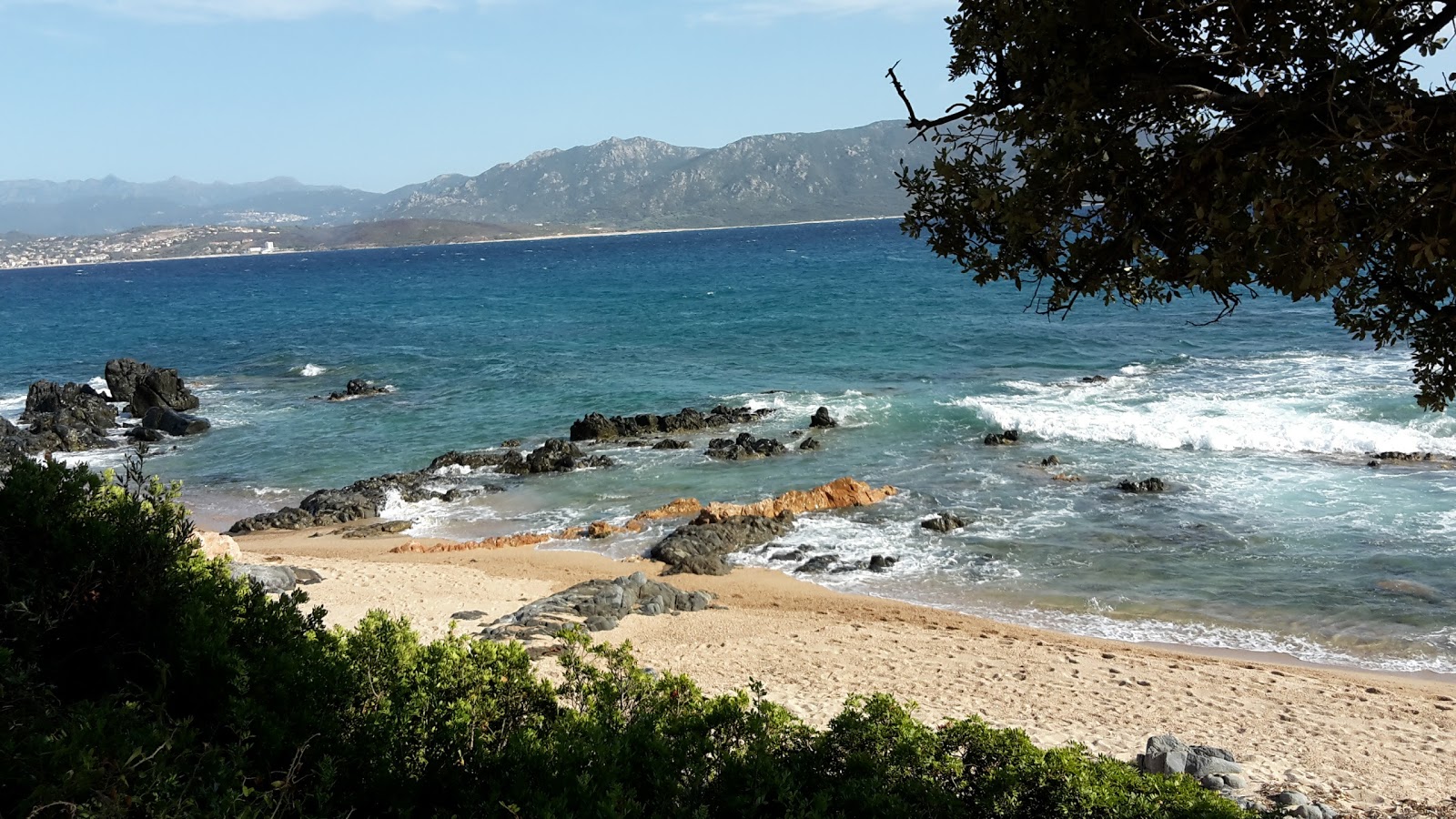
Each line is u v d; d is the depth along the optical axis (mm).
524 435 39750
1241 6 5039
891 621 20203
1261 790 11484
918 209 6461
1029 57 5516
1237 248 4996
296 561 24953
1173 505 25906
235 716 6035
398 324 82562
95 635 6648
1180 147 5250
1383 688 16000
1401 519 23641
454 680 7500
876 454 32875
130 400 50438
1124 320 58281
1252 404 34688
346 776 6223
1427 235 4746
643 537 26547
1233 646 18406
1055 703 15250
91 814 4660
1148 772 11508
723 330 66438
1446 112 4598
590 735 6504
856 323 65375
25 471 6918
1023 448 32500
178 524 7402
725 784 6422
